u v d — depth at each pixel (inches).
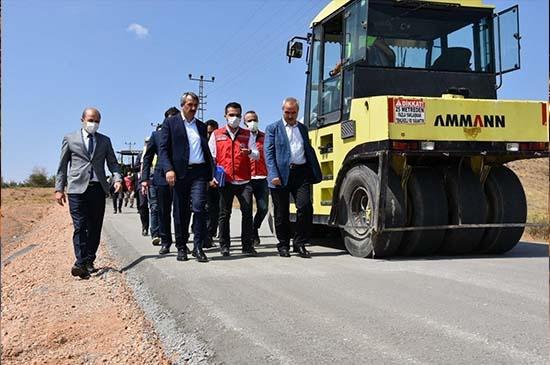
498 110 293.0
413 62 320.2
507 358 140.6
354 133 305.7
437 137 283.3
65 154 281.6
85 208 281.9
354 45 311.1
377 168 298.0
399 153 277.3
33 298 245.0
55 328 199.9
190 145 298.0
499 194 312.2
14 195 2081.7
